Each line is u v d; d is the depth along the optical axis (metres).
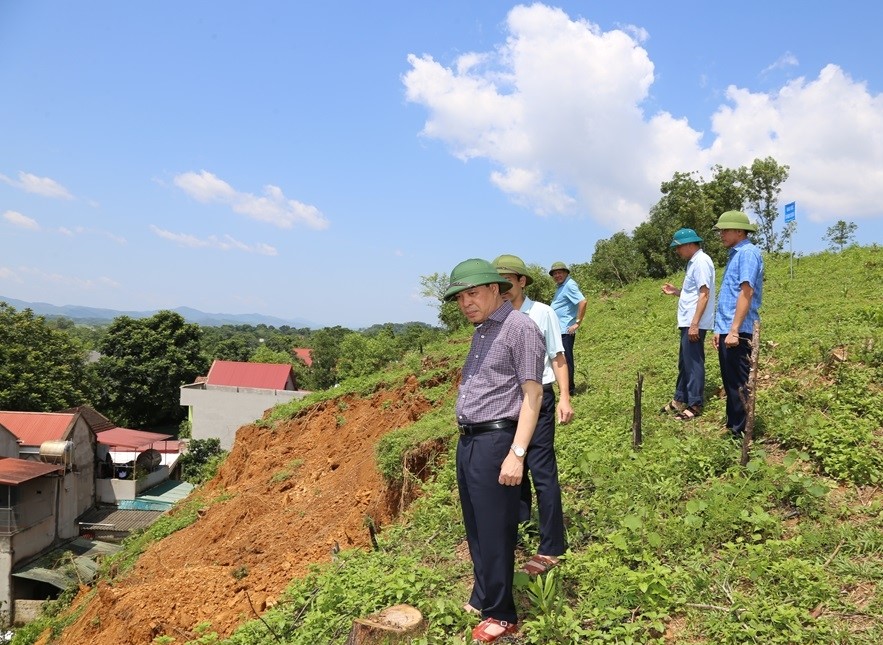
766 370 8.05
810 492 4.69
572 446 6.82
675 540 4.51
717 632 3.53
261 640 4.81
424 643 3.44
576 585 4.22
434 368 13.77
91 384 45.69
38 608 21.64
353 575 4.96
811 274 17.09
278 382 42.00
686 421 7.11
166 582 7.79
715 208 30.03
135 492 31.22
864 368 7.22
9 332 38.34
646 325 14.48
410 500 7.83
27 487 24.08
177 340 50.81
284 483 11.94
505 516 3.50
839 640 3.33
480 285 3.50
